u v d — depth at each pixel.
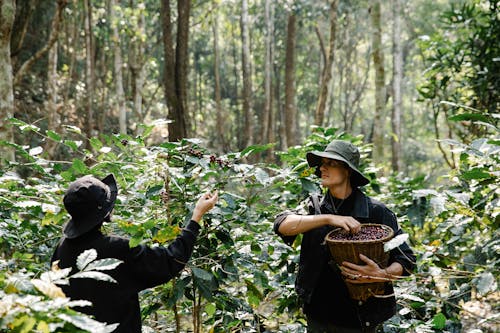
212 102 24.20
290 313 2.95
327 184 2.29
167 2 8.04
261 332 3.02
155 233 2.55
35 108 13.18
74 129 2.94
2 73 4.31
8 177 2.97
